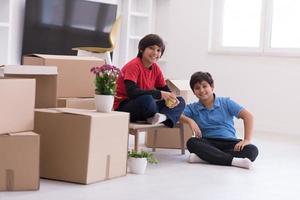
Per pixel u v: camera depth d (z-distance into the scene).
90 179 2.65
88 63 3.38
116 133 2.82
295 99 5.75
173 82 4.02
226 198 2.53
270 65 5.90
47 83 2.90
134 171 3.01
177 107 3.48
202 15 6.39
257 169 3.36
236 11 6.30
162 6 6.67
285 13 5.96
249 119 3.64
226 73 6.20
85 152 2.62
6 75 2.64
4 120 2.40
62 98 3.26
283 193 2.70
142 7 6.51
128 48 6.32
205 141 3.57
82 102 3.33
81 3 5.56
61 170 2.69
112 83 2.85
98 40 5.84
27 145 2.43
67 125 2.66
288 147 4.48
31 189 2.46
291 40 5.94
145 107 3.28
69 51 5.50
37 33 5.17
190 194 2.56
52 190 2.48
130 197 2.43
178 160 3.57
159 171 3.12
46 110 2.76
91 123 2.61
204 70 6.36
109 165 2.79
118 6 6.19
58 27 5.36
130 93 3.32
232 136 3.66
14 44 5.03
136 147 3.20
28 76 2.82
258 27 6.17
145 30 6.48
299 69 5.73
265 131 5.82
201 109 3.74
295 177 3.14
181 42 6.53
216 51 6.25
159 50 3.47
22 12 5.09
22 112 2.48
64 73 3.27
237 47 6.21
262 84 5.95
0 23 4.73
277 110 5.86
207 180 2.93
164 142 4.06
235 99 6.14
